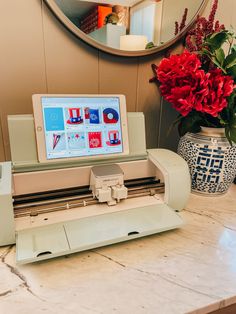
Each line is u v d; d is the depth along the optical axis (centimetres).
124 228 51
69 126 60
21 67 68
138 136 68
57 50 70
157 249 50
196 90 61
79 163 62
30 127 57
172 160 66
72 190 62
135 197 64
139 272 44
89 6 68
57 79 72
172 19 78
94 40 71
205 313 38
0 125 70
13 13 63
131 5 73
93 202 60
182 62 62
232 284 42
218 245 52
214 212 64
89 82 76
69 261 46
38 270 44
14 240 48
